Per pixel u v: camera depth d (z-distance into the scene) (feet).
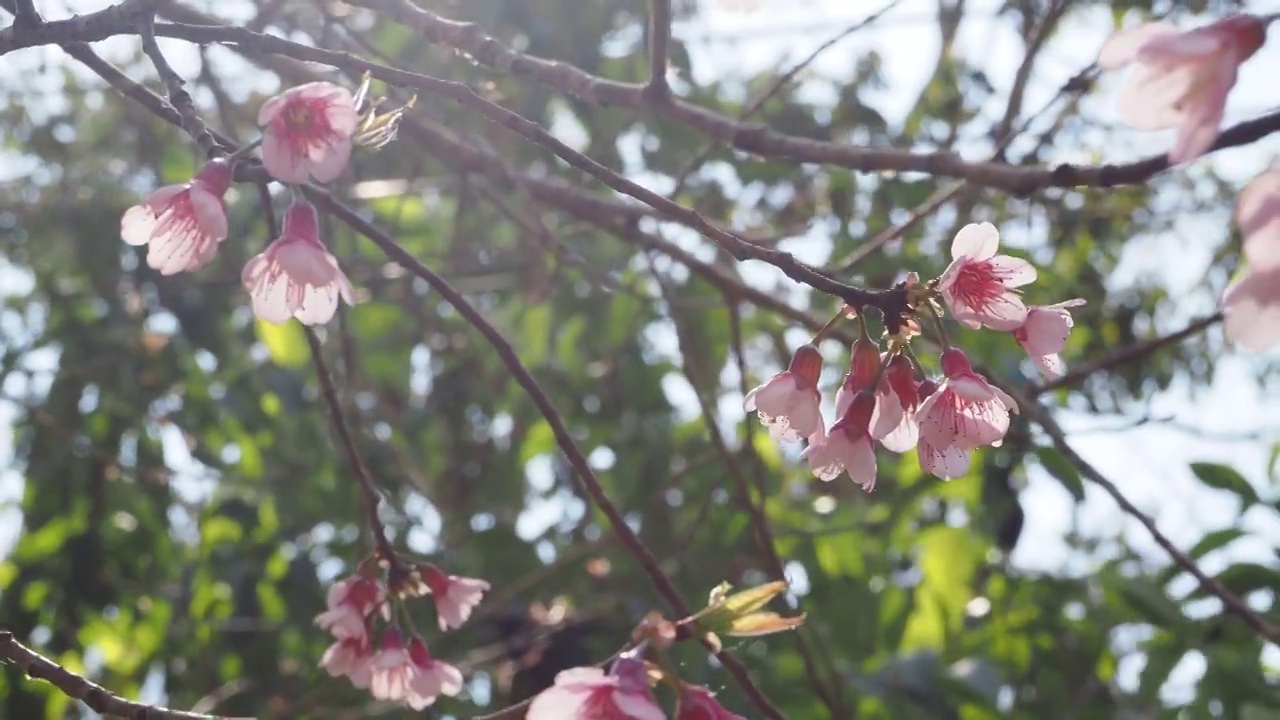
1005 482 13.87
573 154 6.61
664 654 5.90
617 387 16.35
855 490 16.02
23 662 6.51
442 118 13.21
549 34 13.70
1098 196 15.48
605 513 8.25
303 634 16.37
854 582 14.16
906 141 15.01
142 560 17.04
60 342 17.25
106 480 16.29
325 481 15.97
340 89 6.41
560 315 15.92
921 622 14.97
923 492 14.11
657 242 11.67
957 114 14.84
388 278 15.26
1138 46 5.40
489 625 15.35
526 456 16.61
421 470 17.54
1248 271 5.35
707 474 14.96
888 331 6.47
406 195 14.98
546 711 5.62
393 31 13.73
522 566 15.58
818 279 6.43
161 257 7.00
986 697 12.82
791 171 13.84
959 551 14.64
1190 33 5.33
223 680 17.24
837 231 14.28
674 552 13.71
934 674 12.92
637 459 15.34
